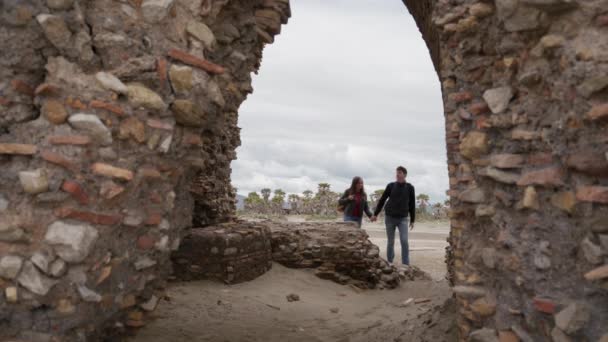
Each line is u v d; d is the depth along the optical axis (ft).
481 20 9.81
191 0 10.00
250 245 20.68
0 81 8.48
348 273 24.14
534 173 8.44
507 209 9.13
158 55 9.46
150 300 10.71
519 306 8.69
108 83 8.84
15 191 8.23
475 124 9.98
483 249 9.64
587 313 7.37
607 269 7.07
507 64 9.06
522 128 8.80
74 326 8.41
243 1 13.08
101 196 8.70
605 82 7.23
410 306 19.49
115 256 9.12
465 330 10.00
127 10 9.17
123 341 10.27
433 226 68.95
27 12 8.44
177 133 10.16
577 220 7.68
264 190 103.76
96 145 8.68
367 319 17.01
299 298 18.98
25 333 8.16
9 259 8.08
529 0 8.05
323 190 100.17
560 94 7.99
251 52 14.55
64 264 8.25
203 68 10.14
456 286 9.98
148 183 9.61
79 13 8.63
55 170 8.34
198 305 16.06
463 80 10.46
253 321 15.24
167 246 10.39
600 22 7.45
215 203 22.88
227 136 24.12
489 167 9.37
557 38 7.95
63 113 8.52
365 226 70.13
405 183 28.35
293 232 24.79
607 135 7.29
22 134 8.45
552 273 8.03
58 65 8.58
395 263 28.84
